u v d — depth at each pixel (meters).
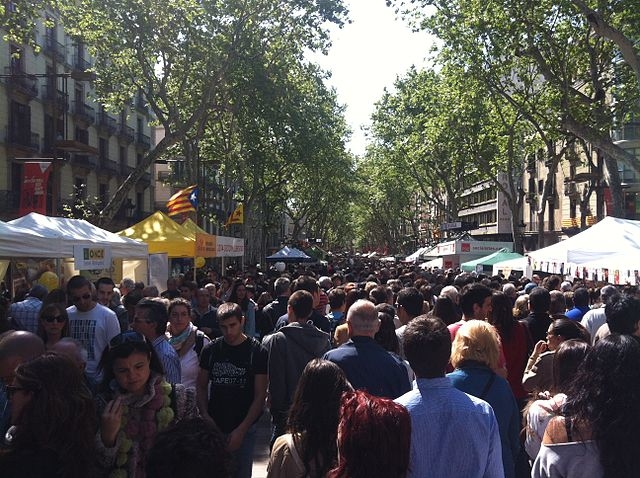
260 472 6.68
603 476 2.60
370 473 2.18
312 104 29.62
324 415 2.92
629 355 2.65
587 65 20.88
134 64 21.44
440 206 40.19
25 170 15.73
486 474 2.83
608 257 9.13
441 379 2.96
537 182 53.50
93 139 38.12
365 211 82.44
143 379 3.26
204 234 16.09
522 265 16.47
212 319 8.92
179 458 1.96
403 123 36.28
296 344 5.37
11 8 17.94
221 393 4.95
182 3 18.06
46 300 6.20
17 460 2.41
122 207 41.62
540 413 3.28
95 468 2.75
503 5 16.73
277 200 42.88
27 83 30.44
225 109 23.88
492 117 26.73
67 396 2.52
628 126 38.66
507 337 5.14
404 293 6.32
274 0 19.36
